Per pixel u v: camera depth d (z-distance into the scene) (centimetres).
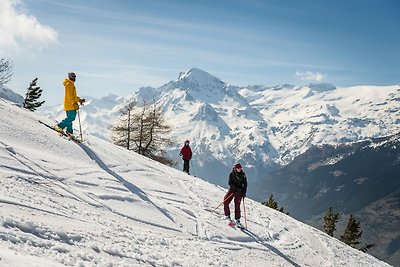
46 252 533
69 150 1354
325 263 1462
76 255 565
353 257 1769
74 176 1123
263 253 1237
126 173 1445
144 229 957
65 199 922
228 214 1469
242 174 1453
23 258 468
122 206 1076
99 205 1000
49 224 671
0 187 796
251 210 1784
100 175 1241
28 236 563
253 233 1428
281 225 1725
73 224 745
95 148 1545
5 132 1212
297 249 1486
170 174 1823
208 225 1267
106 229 802
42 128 1442
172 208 1273
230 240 1229
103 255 629
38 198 832
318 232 1958
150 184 1456
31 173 991
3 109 1466
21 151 1111
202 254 909
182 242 962
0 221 575
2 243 504
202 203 1516
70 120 1496
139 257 682
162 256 747
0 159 980
